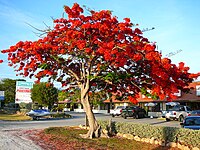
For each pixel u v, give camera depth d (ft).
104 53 41.86
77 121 100.48
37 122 96.53
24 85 139.64
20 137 53.93
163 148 41.83
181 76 44.37
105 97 63.62
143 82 46.47
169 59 43.09
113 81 48.62
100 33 45.37
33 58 48.42
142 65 45.42
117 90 54.75
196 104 118.01
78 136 53.21
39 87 127.34
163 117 111.45
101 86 57.21
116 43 43.75
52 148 41.50
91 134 50.52
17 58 48.24
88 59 49.42
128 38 45.98
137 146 43.57
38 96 127.13
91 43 45.73
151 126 47.14
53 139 50.19
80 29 46.16
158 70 41.29
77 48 46.68
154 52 41.73
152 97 44.52
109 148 41.65
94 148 41.50
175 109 102.01
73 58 50.08
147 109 138.92
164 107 132.05
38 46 46.06
